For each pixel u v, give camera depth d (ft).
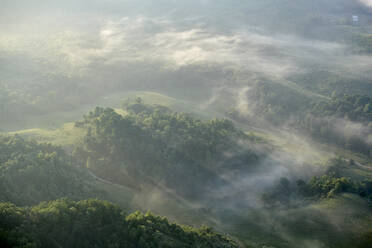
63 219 274.16
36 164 376.27
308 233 387.34
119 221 295.48
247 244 364.17
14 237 240.94
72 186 390.42
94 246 271.28
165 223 316.40
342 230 383.65
